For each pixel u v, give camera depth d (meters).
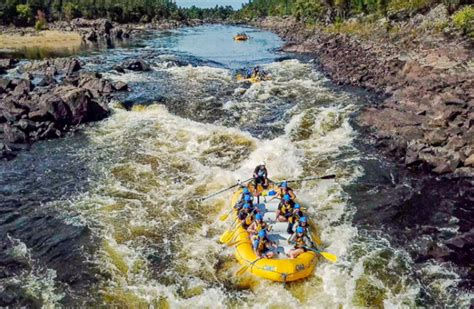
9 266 12.33
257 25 114.69
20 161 19.11
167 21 114.56
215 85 32.16
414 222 14.33
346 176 17.39
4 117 22.44
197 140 21.27
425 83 25.31
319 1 77.25
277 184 15.55
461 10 38.25
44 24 84.19
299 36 68.75
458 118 19.59
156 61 43.16
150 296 11.24
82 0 100.88
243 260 11.95
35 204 15.58
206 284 11.65
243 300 11.07
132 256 12.76
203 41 69.81
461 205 15.20
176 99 27.91
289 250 11.99
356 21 59.34
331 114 24.16
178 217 14.77
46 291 11.38
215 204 15.58
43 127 22.08
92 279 11.84
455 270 11.95
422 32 39.66
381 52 38.28
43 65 38.69
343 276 11.73
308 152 19.77
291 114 24.95
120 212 15.03
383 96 27.55
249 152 19.89
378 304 10.84
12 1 85.44
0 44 64.38
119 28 84.25
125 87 30.17
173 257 12.73
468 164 17.14
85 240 13.49
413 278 11.70
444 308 10.72
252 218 13.02
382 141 19.98
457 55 30.11
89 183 17.06
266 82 32.62
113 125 23.41
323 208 15.16
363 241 13.28
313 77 35.16
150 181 17.23
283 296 11.12
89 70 38.28
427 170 17.64
